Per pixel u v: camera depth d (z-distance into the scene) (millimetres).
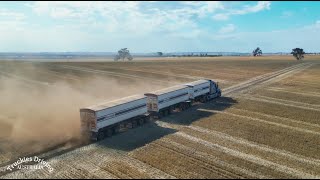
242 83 88938
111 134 38406
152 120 45938
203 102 59750
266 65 151125
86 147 34438
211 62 167375
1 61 137875
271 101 62375
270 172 28234
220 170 28250
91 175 27094
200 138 37531
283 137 38625
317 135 39938
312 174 28203
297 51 199000
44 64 128500
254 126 43281
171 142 35875
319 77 103938
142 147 34156
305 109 55531
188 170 28094
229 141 36656
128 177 26609
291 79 98250
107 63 148250
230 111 52406
